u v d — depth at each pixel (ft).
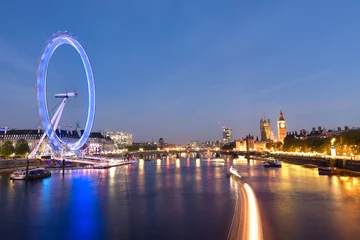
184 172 548.31
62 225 182.91
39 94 509.76
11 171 501.97
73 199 263.49
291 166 642.22
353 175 412.77
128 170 607.78
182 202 246.27
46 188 330.34
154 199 261.44
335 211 201.36
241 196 268.41
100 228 176.14
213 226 175.52
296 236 152.46
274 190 292.20
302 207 214.07
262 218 185.47
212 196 272.51
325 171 435.94
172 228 173.17
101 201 253.85
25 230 174.40
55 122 591.37
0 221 192.65
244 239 146.41
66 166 653.71
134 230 171.22
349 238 149.48
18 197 273.75
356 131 520.42
